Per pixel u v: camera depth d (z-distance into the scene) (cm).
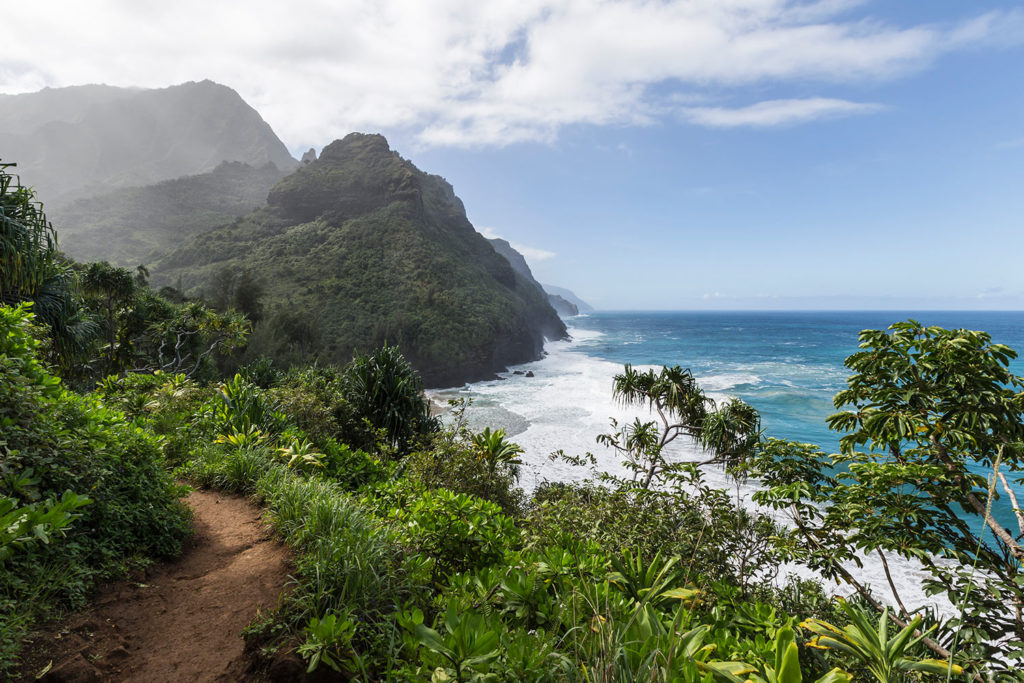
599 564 352
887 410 409
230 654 280
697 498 530
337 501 448
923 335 409
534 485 1864
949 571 344
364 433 1284
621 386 1170
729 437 940
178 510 447
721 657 288
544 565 339
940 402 392
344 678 260
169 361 2569
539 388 5053
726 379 5553
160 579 366
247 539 454
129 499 409
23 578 282
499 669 223
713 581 452
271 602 333
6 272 733
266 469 652
